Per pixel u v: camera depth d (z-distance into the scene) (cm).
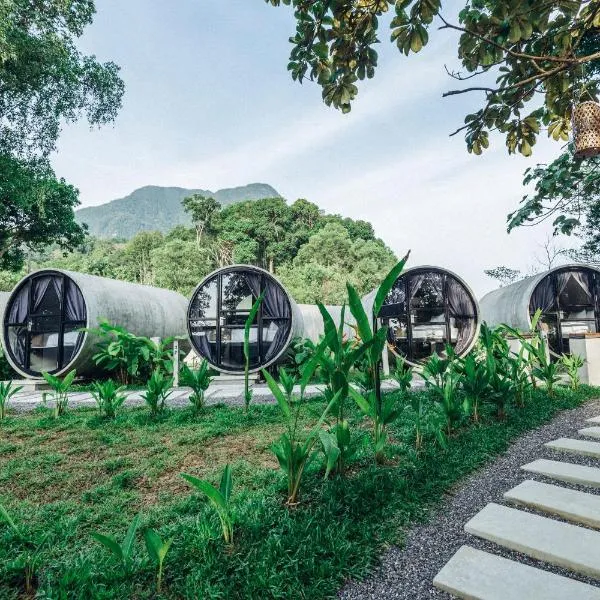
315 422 474
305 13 315
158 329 1082
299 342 952
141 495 305
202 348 932
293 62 335
